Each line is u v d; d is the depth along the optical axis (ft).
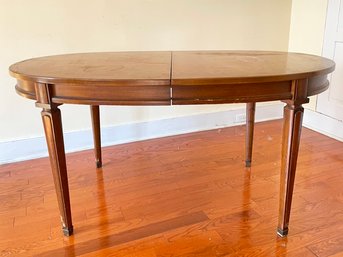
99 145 6.82
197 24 8.32
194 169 6.86
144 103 3.81
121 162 7.23
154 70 4.09
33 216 5.30
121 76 3.70
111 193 5.97
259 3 8.84
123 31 7.59
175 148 7.96
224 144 8.16
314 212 5.26
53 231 4.91
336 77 8.11
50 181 6.43
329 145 7.95
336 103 8.21
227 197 5.77
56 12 6.88
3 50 6.64
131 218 5.21
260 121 9.85
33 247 4.57
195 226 4.98
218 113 9.26
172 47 8.21
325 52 8.36
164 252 4.44
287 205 4.54
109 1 7.27
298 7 9.05
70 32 7.11
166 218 5.20
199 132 9.03
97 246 4.58
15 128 7.18
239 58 5.19
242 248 4.49
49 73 3.92
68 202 4.66
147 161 7.27
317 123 8.91
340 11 7.78
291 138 4.19
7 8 6.46
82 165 7.08
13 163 7.23
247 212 5.31
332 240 4.60
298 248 4.46
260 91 3.90
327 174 6.50
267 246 4.51
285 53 5.90
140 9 7.61
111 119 8.09
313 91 4.19
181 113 8.84
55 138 4.17
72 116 7.67
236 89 3.83
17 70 4.16
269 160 7.19
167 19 7.96
